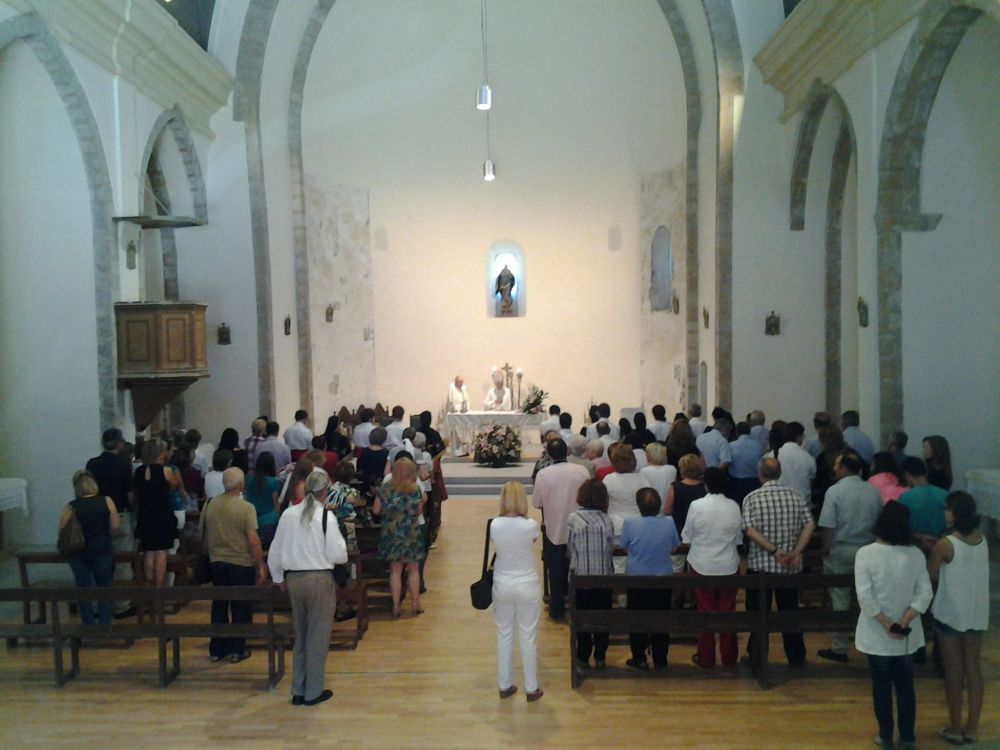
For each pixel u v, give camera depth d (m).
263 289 14.93
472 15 18.23
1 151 10.46
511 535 6.55
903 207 9.63
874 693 5.62
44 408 10.70
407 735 6.07
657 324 18.11
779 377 14.22
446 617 8.66
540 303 19.55
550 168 18.97
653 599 7.11
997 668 6.90
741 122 14.05
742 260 14.16
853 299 13.95
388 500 8.71
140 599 6.98
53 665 7.52
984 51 8.82
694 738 5.95
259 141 14.93
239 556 7.41
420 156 19.00
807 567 8.69
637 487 7.72
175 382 11.07
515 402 19.48
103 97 10.81
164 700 6.73
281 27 15.24
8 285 10.65
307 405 16.72
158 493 8.31
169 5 13.74
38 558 7.97
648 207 18.12
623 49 17.70
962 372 9.69
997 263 9.57
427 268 19.44
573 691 6.77
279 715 6.43
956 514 5.67
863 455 9.43
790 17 11.53
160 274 14.79
